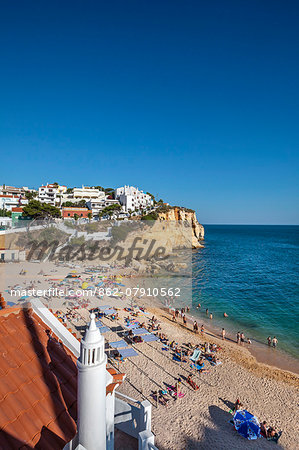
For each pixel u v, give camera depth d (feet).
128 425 26.63
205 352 73.72
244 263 238.48
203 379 61.05
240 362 69.82
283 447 43.39
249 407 52.54
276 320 104.47
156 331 83.15
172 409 50.67
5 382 13.70
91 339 12.19
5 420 12.04
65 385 15.11
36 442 11.87
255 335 90.43
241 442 43.78
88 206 300.61
